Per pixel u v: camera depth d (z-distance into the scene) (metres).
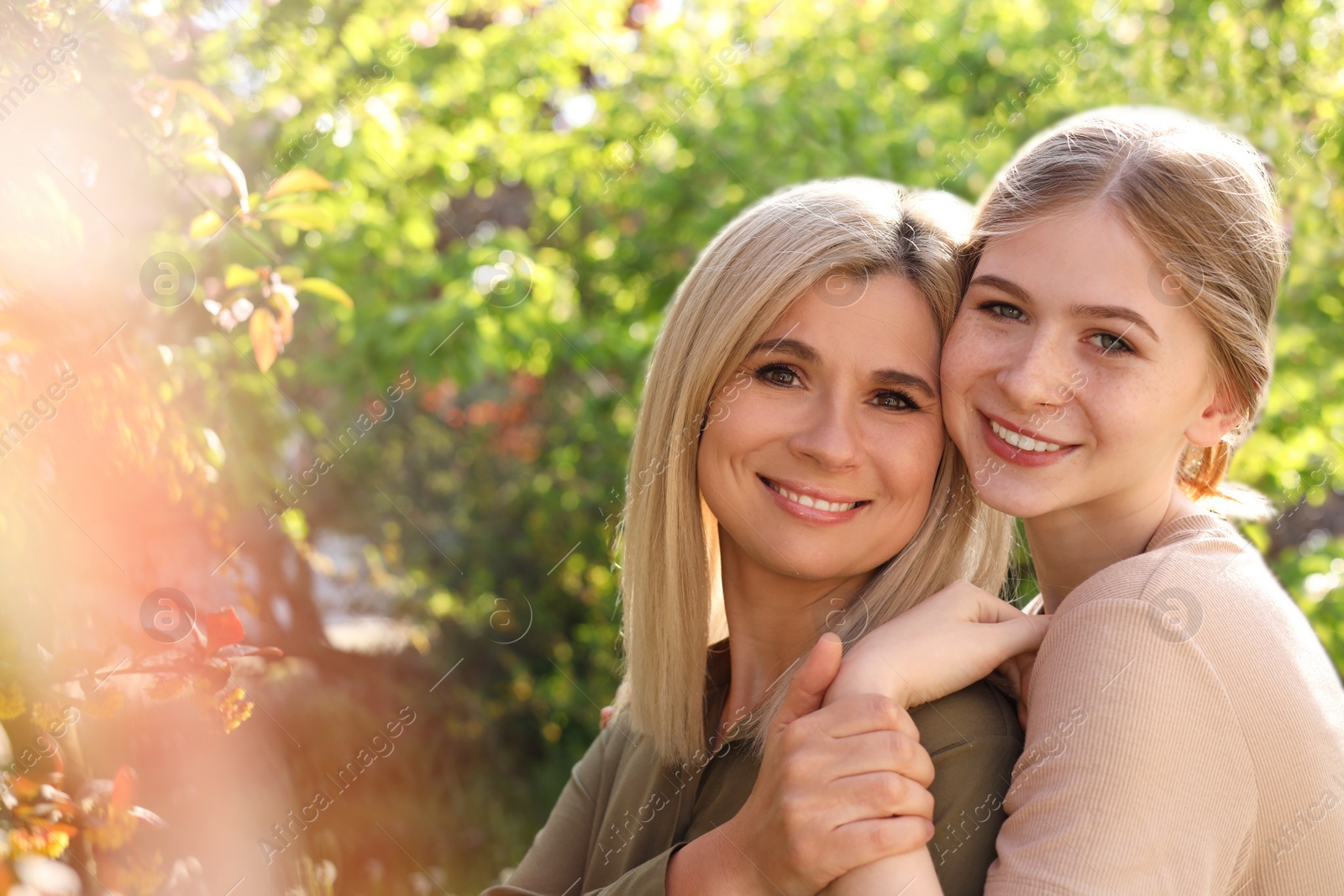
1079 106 3.66
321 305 3.40
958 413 1.15
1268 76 3.54
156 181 1.89
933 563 1.24
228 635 1.43
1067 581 1.23
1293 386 3.27
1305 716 1.00
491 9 4.37
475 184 4.43
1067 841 0.92
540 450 4.72
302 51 3.30
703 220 3.86
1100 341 1.08
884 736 1.00
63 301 1.46
